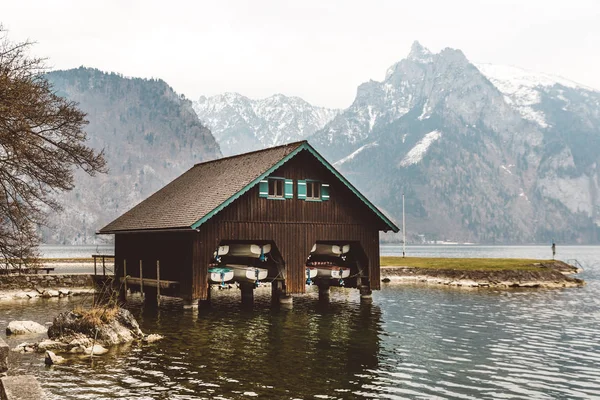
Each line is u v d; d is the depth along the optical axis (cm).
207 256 3416
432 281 6456
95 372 2047
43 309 3856
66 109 2534
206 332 2895
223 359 2280
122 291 4247
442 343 2739
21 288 4706
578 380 2086
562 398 1859
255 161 3897
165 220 3697
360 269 4172
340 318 3475
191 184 4306
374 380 2019
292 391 1861
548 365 2314
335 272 4078
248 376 2030
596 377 2127
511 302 4562
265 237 3612
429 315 3716
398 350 2542
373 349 2547
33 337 2725
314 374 2077
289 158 3638
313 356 2367
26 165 2412
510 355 2494
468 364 2303
